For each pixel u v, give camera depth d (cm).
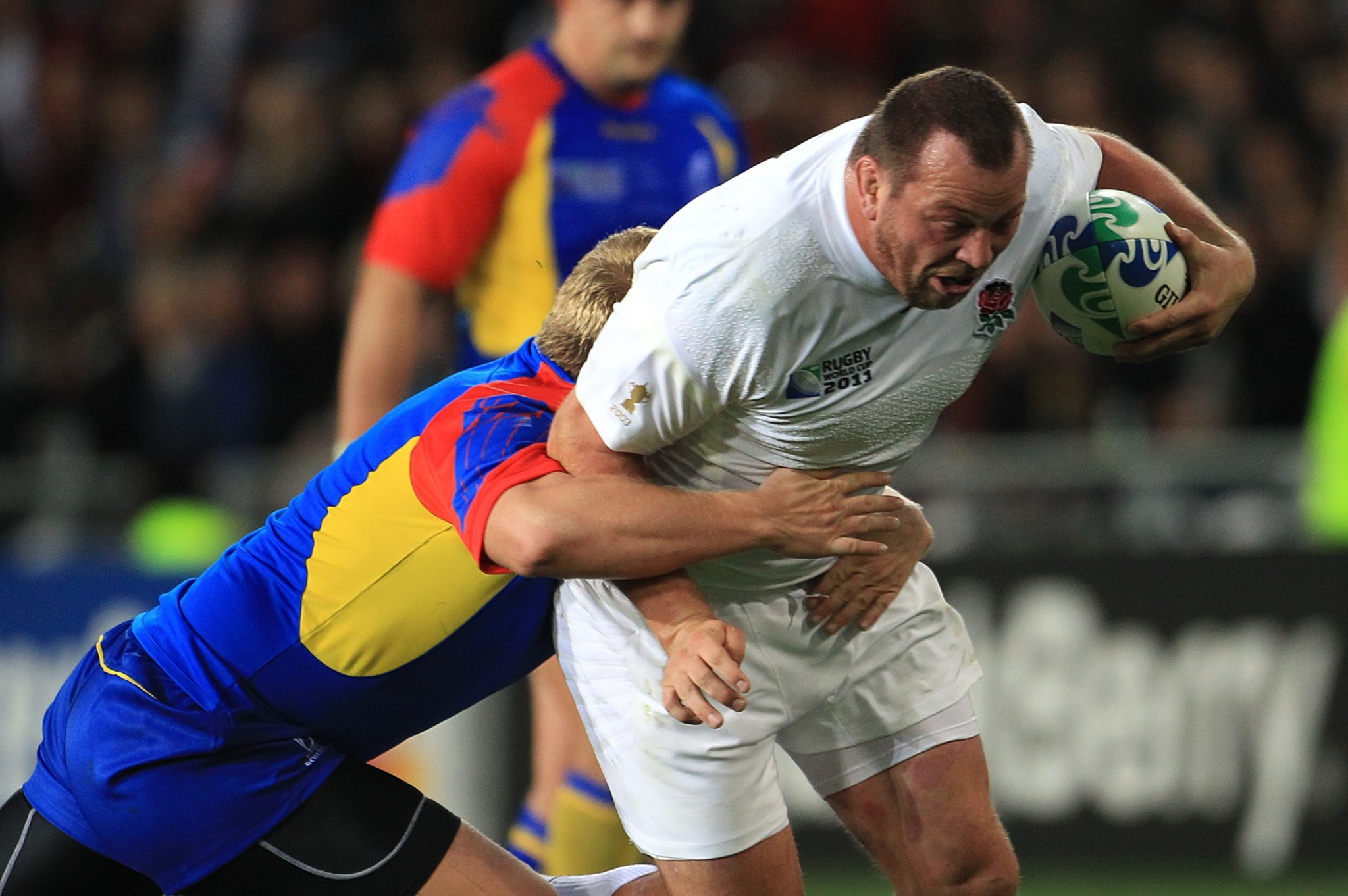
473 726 1978
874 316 1007
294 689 1124
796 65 3297
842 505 1061
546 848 1556
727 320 991
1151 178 1142
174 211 3088
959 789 1198
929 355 1048
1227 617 2188
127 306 2994
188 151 3291
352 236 3055
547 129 1578
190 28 3503
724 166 1662
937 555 2212
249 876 1126
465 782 1975
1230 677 2183
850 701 1199
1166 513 2322
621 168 1602
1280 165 3134
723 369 1010
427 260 1574
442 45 3359
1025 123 946
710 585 1126
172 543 2438
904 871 1238
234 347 2877
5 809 1170
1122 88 3194
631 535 1009
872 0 3400
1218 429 2719
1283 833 2167
